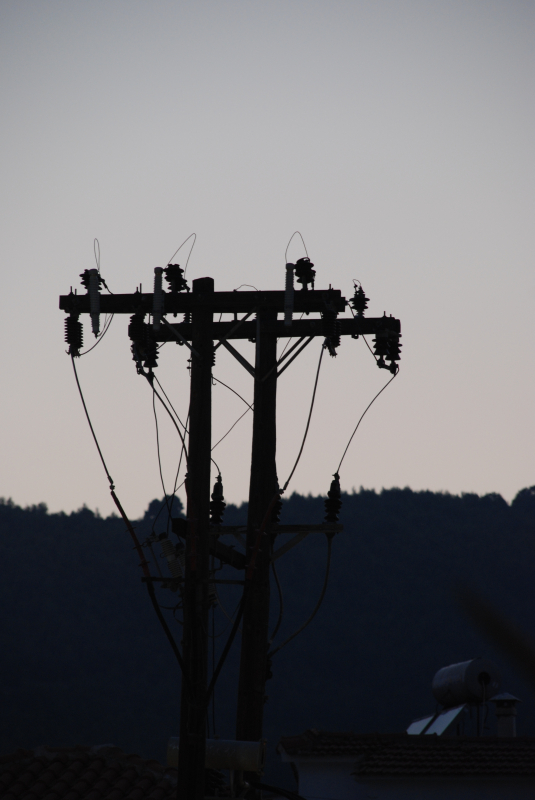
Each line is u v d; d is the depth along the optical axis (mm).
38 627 157750
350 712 144250
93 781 15195
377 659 156875
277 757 96750
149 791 14812
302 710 144500
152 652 158375
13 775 15625
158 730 135500
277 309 11352
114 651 156500
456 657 158250
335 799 22641
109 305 11195
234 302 11070
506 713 26016
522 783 22094
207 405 10586
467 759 22812
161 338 12281
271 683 151500
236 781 10773
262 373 12852
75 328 11164
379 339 12844
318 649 158750
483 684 26812
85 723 132500
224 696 133500
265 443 12695
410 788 22250
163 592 173125
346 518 192625
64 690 140375
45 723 130250
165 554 10242
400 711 145875
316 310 11266
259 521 12477
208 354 10820
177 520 10148
